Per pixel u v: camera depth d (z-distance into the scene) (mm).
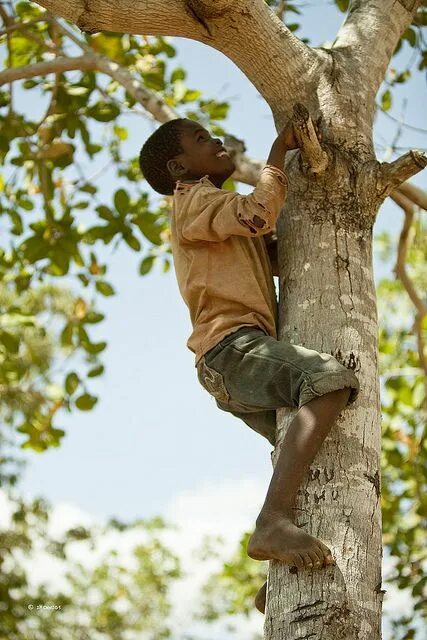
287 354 3279
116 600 14312
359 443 3164
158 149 4172
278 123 3871
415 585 7000
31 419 7730
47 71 5949
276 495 3049
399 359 8352
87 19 3562
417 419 7617
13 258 7098
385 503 7848
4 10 6707
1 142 6887
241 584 10008
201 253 3605
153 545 14766
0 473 11570
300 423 3119
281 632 2891
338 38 4148
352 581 2916
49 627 12203
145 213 6727
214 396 3535
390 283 9789
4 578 11492
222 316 3500
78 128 6945
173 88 7258
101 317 7195
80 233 6852
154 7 3553
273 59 3770
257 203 3379
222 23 3648
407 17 4332
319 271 3461
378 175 3574
